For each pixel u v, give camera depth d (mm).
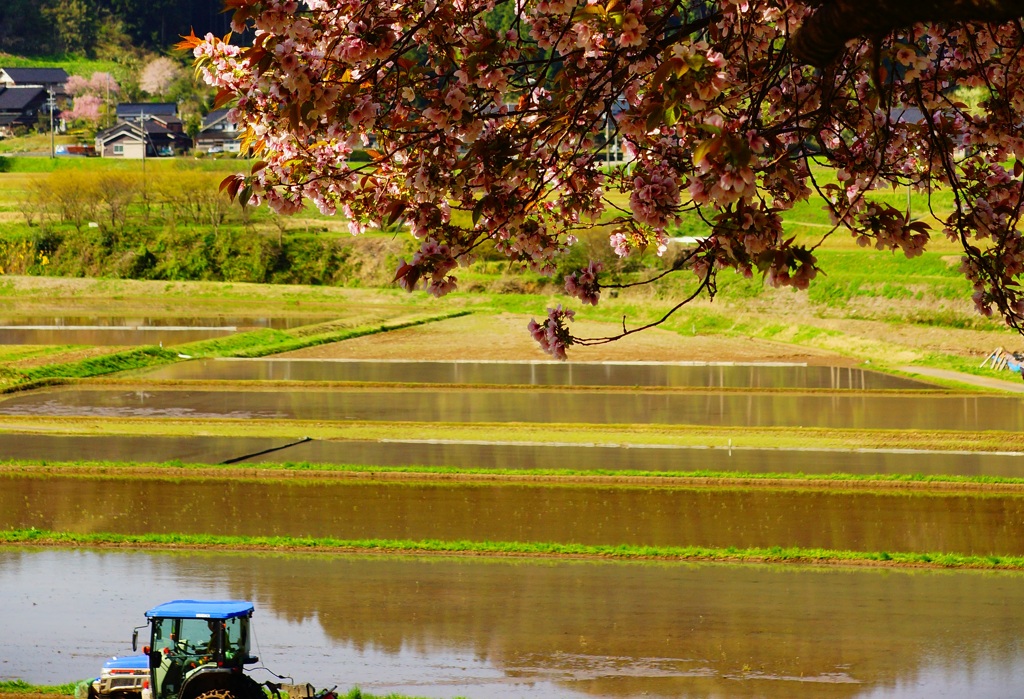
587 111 17672
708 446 78688
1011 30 17141
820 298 142750
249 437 81250
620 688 35281
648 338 135000
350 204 18906
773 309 143000
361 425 85125
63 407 92875
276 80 15664
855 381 108250
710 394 101062
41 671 36531
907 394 100938
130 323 147875
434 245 16094
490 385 103438
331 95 15547
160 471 70062
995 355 117062
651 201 14812
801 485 67000
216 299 176375
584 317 148375
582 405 94875
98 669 36812
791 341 132750
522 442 79500
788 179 14852
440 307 162500
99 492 65438
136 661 31953
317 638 40312
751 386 104938
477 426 84938
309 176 18344
